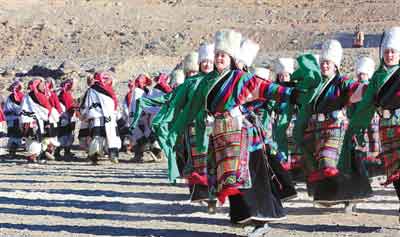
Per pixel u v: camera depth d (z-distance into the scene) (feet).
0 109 77.46
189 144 37.70
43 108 70.54
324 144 37.78
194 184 38.32
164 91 67.10
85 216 40.14
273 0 262.67
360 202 41.70
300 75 38.42
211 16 244.42
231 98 31.45
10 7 240.32
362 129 36.96
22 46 203.31
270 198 31.65
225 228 36.06
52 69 150.00
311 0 257.96
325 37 196.75
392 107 34.19
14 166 66.95
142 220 38.73
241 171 31.09
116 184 53.01
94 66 156.25
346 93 37.37
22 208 42.83
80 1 251.39
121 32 209.67
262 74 47.62
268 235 33.78
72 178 56.90
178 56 174.09
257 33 206.69
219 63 32.19
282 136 41.42
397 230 35.12
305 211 40.47
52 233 35.32
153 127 38.27
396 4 240.12
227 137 31.40
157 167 64.90
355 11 237.45
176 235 34.45
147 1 257.96
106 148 67.62
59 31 214.07
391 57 34.42
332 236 33.78
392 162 34.30
